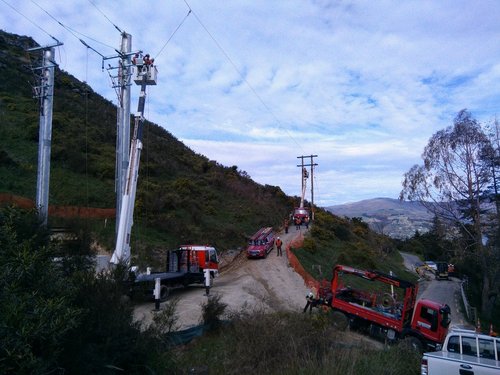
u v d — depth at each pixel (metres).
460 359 10.09
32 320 3.77
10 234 4.67
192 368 7.41
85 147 42.28
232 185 59.53
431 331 18.38
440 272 58.69
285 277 30.86
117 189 19.48
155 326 8.28
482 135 37.94
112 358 5.68
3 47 59.47
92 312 5.89
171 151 61.75
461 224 39.28
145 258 26.22
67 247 9.08
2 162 32.66
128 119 19.73
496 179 38.00
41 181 17.70
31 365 3.55
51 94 18.30
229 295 21.98
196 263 24.08
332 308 20.56
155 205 36.22
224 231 40.28
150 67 19.08
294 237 47.75
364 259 47.91
